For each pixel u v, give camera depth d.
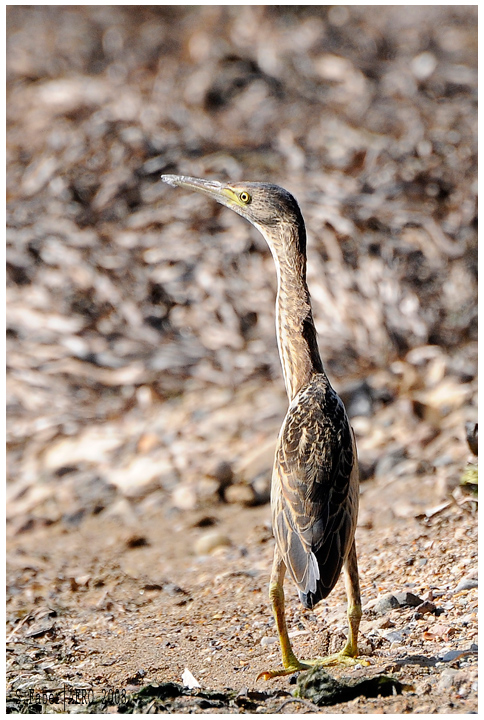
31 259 16.67
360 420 13.23
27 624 9.14
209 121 19.22
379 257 15.33
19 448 14.41
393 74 20.61
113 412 14.68
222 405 14.23
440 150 17.20
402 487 11.21
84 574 10.55
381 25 23.42
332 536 6.92
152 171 17.64
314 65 21.12
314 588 6.62
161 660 7.98
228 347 15.24
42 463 13.89
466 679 6.66
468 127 17.95
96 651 8.33
